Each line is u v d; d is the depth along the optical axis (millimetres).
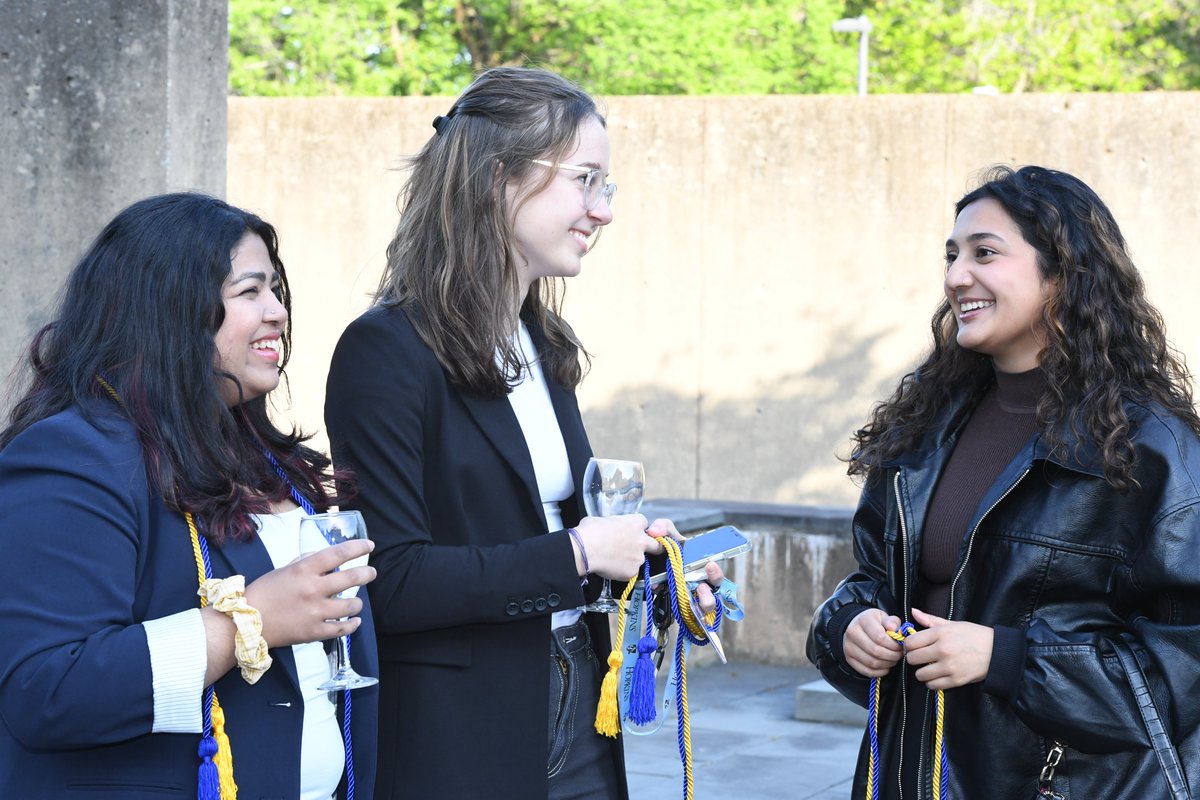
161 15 3518
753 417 9727
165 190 3555
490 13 18375
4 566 1623
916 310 9391
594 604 2176
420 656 2088
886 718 2307
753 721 5473
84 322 1776
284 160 10383
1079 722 2053
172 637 1627
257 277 1850
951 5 18688
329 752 1901
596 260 9945
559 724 2197
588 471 2201
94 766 1671
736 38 17766
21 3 3410
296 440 2020
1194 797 2031
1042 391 2268
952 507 2303
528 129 2143
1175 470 2096
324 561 1688
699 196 9758
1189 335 8742
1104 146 8891
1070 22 17703
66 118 3459
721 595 2307
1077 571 2137
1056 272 2215
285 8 17875
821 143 9523
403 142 10211
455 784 2062
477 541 2123
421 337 2111
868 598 2389
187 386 1762
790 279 9633
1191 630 2043
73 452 1671
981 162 9195
